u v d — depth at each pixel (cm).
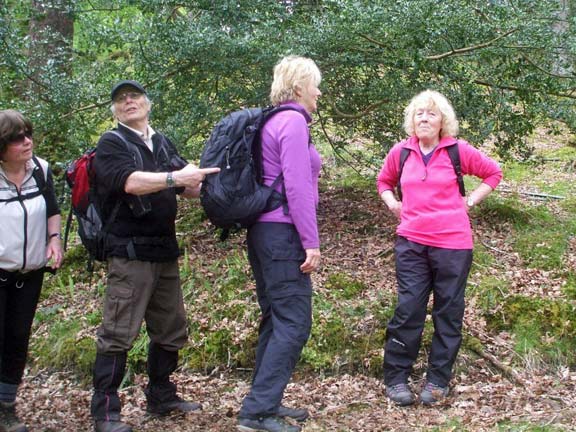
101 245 376
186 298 552
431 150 432
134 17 609
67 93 611
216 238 645
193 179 352
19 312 395
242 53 577
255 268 384
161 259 382
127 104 375
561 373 471
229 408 423
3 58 595
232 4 582
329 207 714
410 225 430
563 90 635
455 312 425
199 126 629
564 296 530
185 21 592
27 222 379
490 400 430
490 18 590
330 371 481
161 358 407
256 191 361
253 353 494
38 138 675
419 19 550
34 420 417
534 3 596
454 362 456
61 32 736
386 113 672
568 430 384
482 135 627
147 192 355
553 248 602
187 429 393
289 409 399
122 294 373
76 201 380
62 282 600
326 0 584
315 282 557
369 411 420
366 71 633
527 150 688
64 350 509
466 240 426
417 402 432
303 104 378
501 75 636
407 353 433
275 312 367
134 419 410
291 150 356
